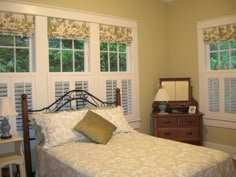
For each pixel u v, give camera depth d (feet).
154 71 15.33
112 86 13.28
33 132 10.62
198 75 14.55
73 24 11.68
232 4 12.83
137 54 14.40
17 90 10.23
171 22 15.78
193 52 14.73
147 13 14.87
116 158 7.46
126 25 13.78
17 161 9.11
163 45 15.80
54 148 8.79
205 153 7.71
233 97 13.17
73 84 11.82
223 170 7.43
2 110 8.72
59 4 11.22
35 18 10.58
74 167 7.18
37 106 10.70
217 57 14.08
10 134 9.41
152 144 8.92
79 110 10.45
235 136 13.15
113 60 13.70
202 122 13.55
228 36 13.05
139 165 6.79
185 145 8.71
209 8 13.80
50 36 11.02
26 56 10.77
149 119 15.11
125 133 10.68
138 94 14.47
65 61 11.93
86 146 8.84
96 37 12.53
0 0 9.64
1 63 10.14
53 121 9.34
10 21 9.95
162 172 6.29
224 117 13.52
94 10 12.42
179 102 14.53
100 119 9.96
